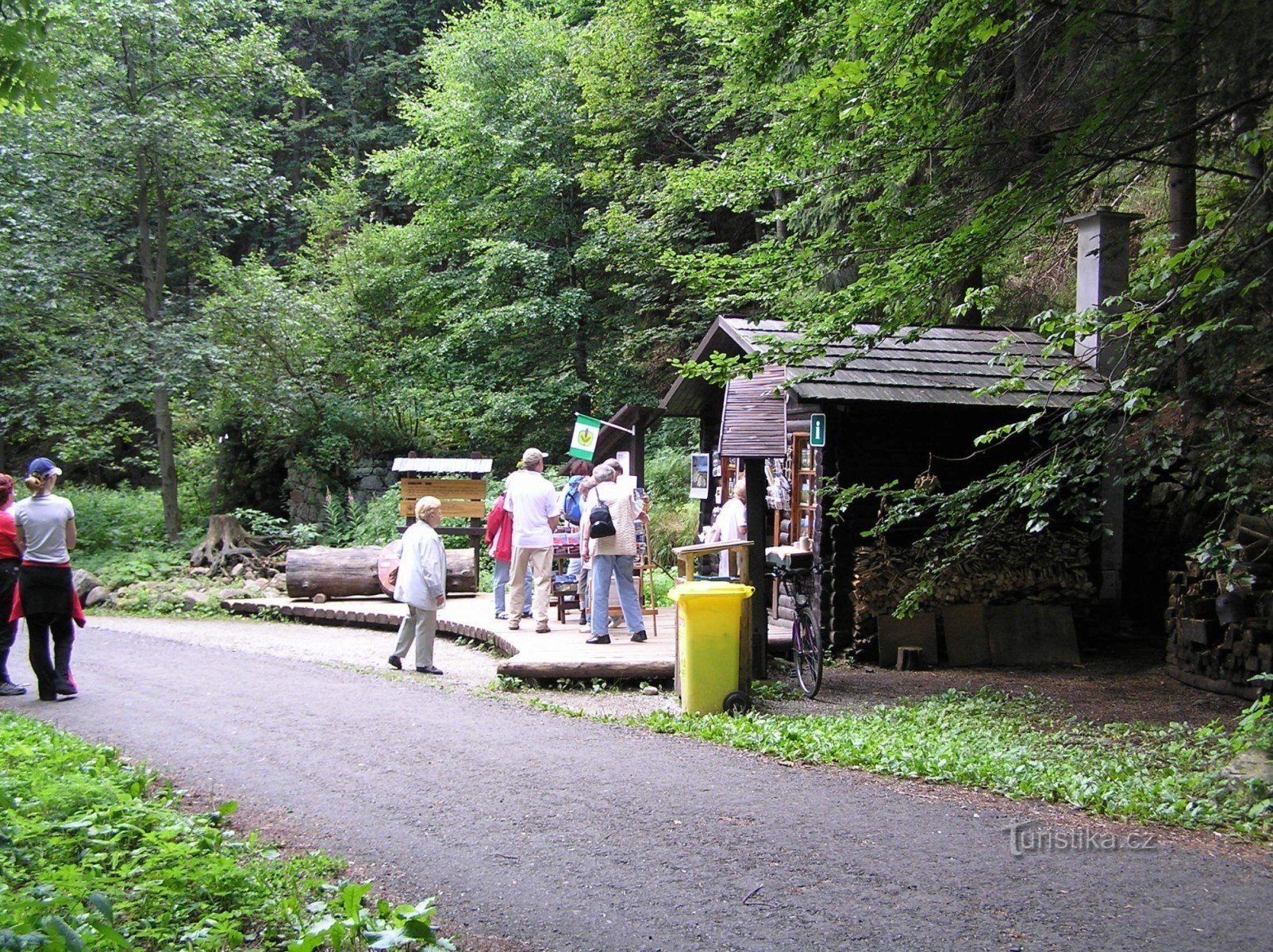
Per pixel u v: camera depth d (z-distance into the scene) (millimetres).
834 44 11086
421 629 10891
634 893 4828
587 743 7758
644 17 22781
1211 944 4312
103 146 20047
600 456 15398
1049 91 9352
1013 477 8734
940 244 7945
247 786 6488
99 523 20969
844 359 9008
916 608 9273
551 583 12711
